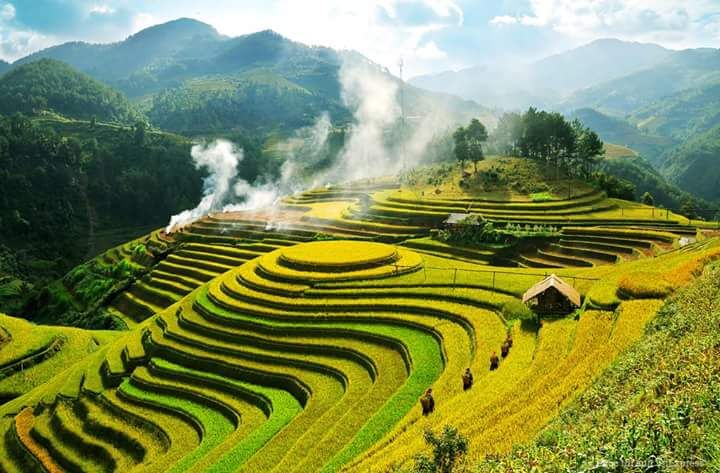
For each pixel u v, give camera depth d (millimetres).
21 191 165875
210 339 57781
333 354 50906
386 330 52062
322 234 104312
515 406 28469
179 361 55906
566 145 126375
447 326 50219
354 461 29422
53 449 49031
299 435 38688
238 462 36938
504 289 55781
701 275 42031
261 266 72000
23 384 66000
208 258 105062
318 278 64812
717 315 28422
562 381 30422
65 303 108688
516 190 112625
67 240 163375
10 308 111812
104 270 117125
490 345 43219
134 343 62312
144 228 186875
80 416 52531
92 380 57344
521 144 135750
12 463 49469
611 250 78000
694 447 16375
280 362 51438
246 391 48938
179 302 71500
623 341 34062
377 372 45094
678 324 30672
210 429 45000
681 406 18656
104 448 46781
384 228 100312
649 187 181625
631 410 21000
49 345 74188
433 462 22141
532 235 83562
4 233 152250
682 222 88125
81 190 185250
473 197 109625
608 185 118625
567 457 18266
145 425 47969
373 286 62094
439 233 91812
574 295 47562
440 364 43812
